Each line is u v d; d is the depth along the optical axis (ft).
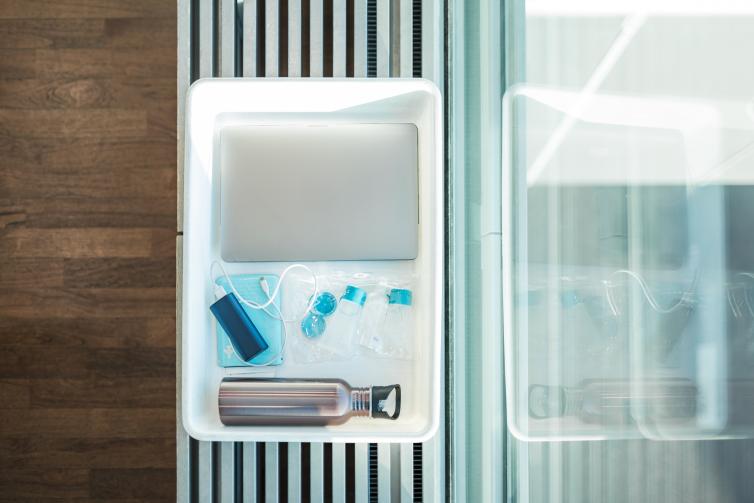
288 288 3.37
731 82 0.98
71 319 4.54
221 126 3.43
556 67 1.80
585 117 1.59
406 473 3.27
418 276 3.37
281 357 3.29
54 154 4.54
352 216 3.35
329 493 3.60
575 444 1.72
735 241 0.98
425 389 3.15
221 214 3.36
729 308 1.01
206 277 3.31
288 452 3.29
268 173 3.35
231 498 3.26
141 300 4.54
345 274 3.40
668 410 1.22
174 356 4.53
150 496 4.49
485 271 2.66
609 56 1.44
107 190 4.55
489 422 2.59
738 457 0.99
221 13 3.40
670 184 1.19
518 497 2.23
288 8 3.39
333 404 3.09
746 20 0.93
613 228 1.45
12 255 4.53
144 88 4.55
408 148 3.36
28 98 4.55
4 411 4.52
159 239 4.55
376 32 3.45
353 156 3.36
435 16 3.34
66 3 4.55
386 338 3.34
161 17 4.57
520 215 2.19
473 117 2.90
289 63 3.39
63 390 4.52
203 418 3.20
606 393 1.51
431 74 3.34
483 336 2.70
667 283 1.21
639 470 1.35
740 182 0.96
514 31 2.22
